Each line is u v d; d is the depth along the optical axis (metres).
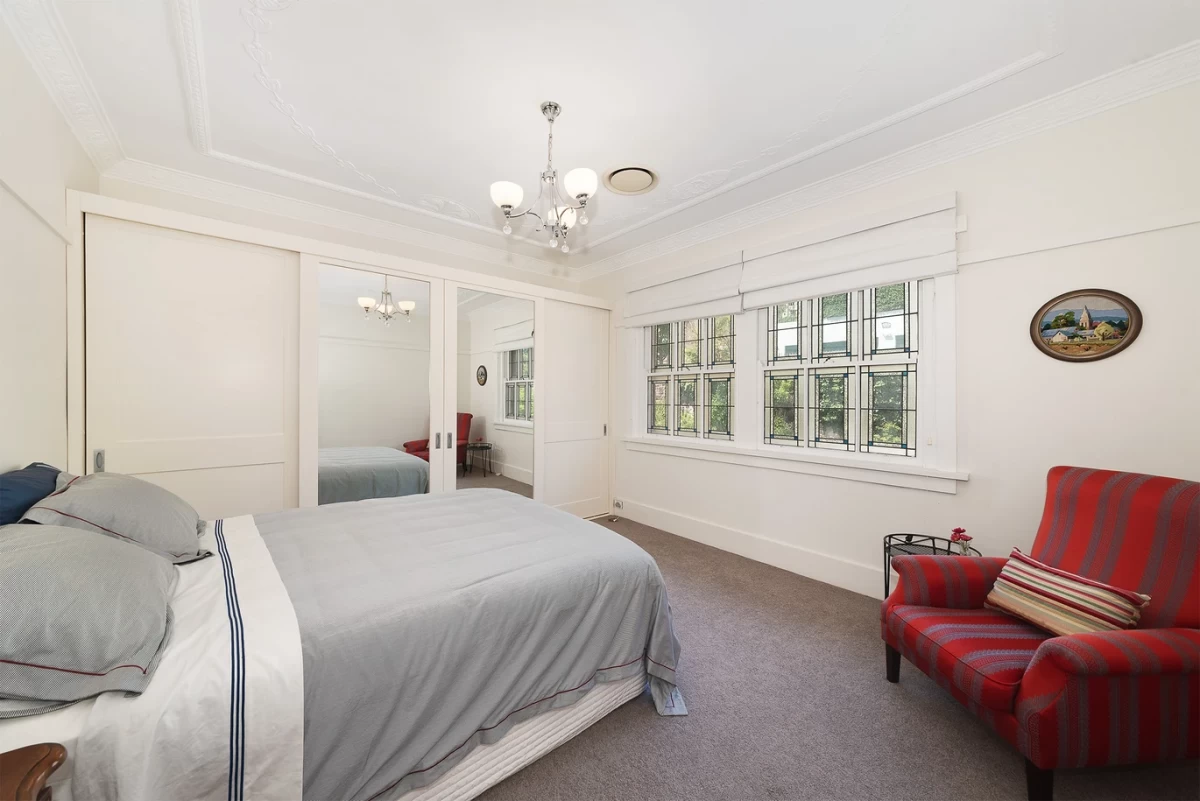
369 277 3.03
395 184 2.90
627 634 1.65
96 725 0.80
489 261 4.18
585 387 4.38
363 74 1.91
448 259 3.91
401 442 3.16
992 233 2.31
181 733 0.86
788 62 1.86
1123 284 1.97
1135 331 1.93
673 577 3.01
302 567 1.43
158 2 1.54
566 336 4.21
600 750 1.52
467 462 3.54
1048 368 2.16
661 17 1.63
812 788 1.38
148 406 2.29
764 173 2.77
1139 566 1.52
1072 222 2.09
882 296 2.84
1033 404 2.20
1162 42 1.76
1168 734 1.26
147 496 1.48
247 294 2.56
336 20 1.63
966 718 1.68
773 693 1.82
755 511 3.36
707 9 1.59
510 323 3.80
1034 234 2.19
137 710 0.83
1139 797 1.33
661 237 3.88
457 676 1.23
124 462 2.22
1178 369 1.86
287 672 0.97
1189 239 1.83
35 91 1.72
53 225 1.88
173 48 1.75
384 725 1.09
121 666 0.87
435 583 1.34
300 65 1.86
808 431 3.19
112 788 0.79
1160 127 1.89
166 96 2.04
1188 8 1.59
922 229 2.52
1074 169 2.09
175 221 2.31
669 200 3.15
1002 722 1.35
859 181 2.77
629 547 1.79
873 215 2.70
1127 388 1.96
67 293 2.03
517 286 3.78
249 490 2.57
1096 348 2.02
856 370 2.96
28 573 0.86
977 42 1.76
